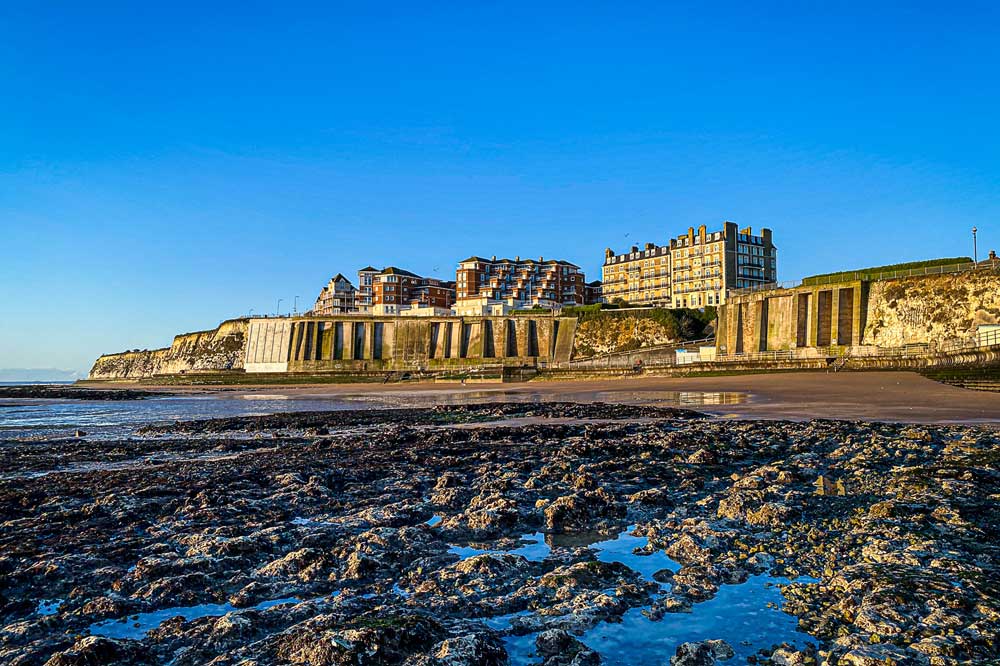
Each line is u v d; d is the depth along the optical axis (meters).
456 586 8.17
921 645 5.88
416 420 35.62
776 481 14.28
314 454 21.27
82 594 8.12
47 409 55.69
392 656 6.06
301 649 6.13
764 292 97.94
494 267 196.62
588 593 7.68
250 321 150.62
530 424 31.33
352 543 9.88
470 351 135.12
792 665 5.83
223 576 8.77
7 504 13.47
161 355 191.88
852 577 7.73
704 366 86.62
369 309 175.25
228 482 15.54
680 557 9.25
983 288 75.88
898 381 54.28
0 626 7.29
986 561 8.20
